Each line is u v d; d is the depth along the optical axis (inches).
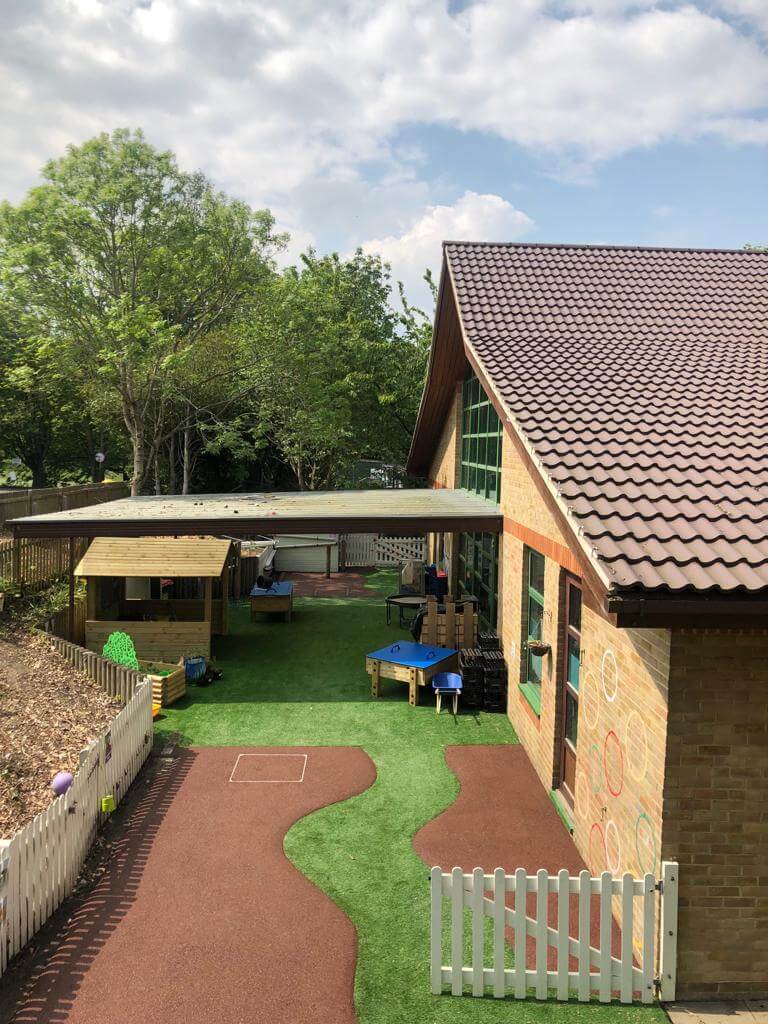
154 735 457.4
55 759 389.7
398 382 1250.0
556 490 273.6
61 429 1467.8
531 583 463.5
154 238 911.0
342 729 470.6
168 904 287.4
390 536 1165.7
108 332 881.5
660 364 413.1
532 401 364.8
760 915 239.3
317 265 1370.6
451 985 242.4
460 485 764.6
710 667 235.0
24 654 520.4
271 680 573.9
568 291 534.6
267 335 1023.6
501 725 478.6
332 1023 226.8
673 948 236.4
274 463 1530.5
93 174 879.7
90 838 324.5
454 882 239.0
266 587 789.2
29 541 642.8
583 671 329.1
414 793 382.0
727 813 237.5
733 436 318.3
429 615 570.3
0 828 322.0
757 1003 237.8
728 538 238.7
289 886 299.7
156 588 784.3
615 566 222.4
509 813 361.4
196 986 242.8
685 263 579.8
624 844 270.7
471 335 470.9
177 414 1188.5
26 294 868.0
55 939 266.1
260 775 402.3
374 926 275.3
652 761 246.2
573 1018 229.9
